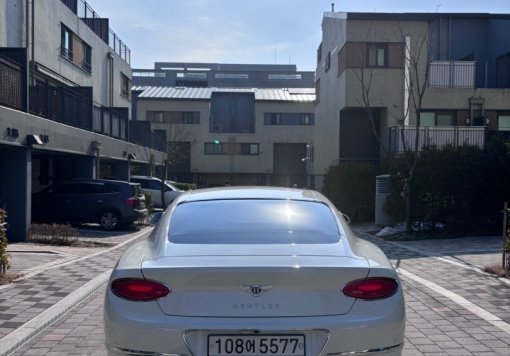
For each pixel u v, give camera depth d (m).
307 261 3.97
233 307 3.78
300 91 56.78
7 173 13.99
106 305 4.05
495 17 26.73
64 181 18.86
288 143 51.47
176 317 3.78
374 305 3.91
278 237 4.48
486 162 16.36
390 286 4.04
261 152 51.19
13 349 5.66
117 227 18.80
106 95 28.42
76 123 18.25
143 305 3.87
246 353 3.73
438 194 16.47
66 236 14.42
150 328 3.77
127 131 24.98
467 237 15.64
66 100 17.44
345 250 4.31
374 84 24.64
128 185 18.83
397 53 24.56
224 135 51.09
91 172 19.50
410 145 22.30
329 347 3.76
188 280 3.80
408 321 6.72
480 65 27.09
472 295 8.02
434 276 9.52
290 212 4.98
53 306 7.34
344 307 3.85
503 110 24.58
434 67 24.48
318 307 3.81
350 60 24.77
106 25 28.83
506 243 9.45
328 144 30.56
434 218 16.50
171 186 28.27
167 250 4.27
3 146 13.41
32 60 18.28
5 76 13.05
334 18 28.50
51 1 20.42
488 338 6.05
